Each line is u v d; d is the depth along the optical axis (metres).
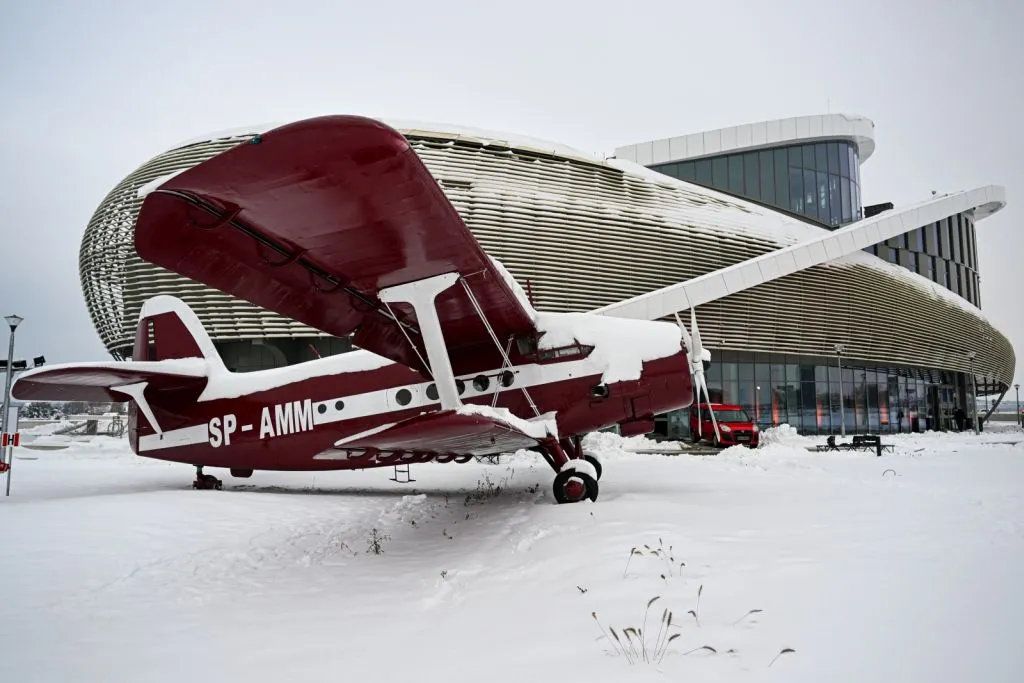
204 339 11.58
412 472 15.19
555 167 27.30
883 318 33.97
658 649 3.07
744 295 29.20
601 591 4.15
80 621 4.50
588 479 8.05
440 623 4.00
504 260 25.22
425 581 5.15
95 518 8.80
